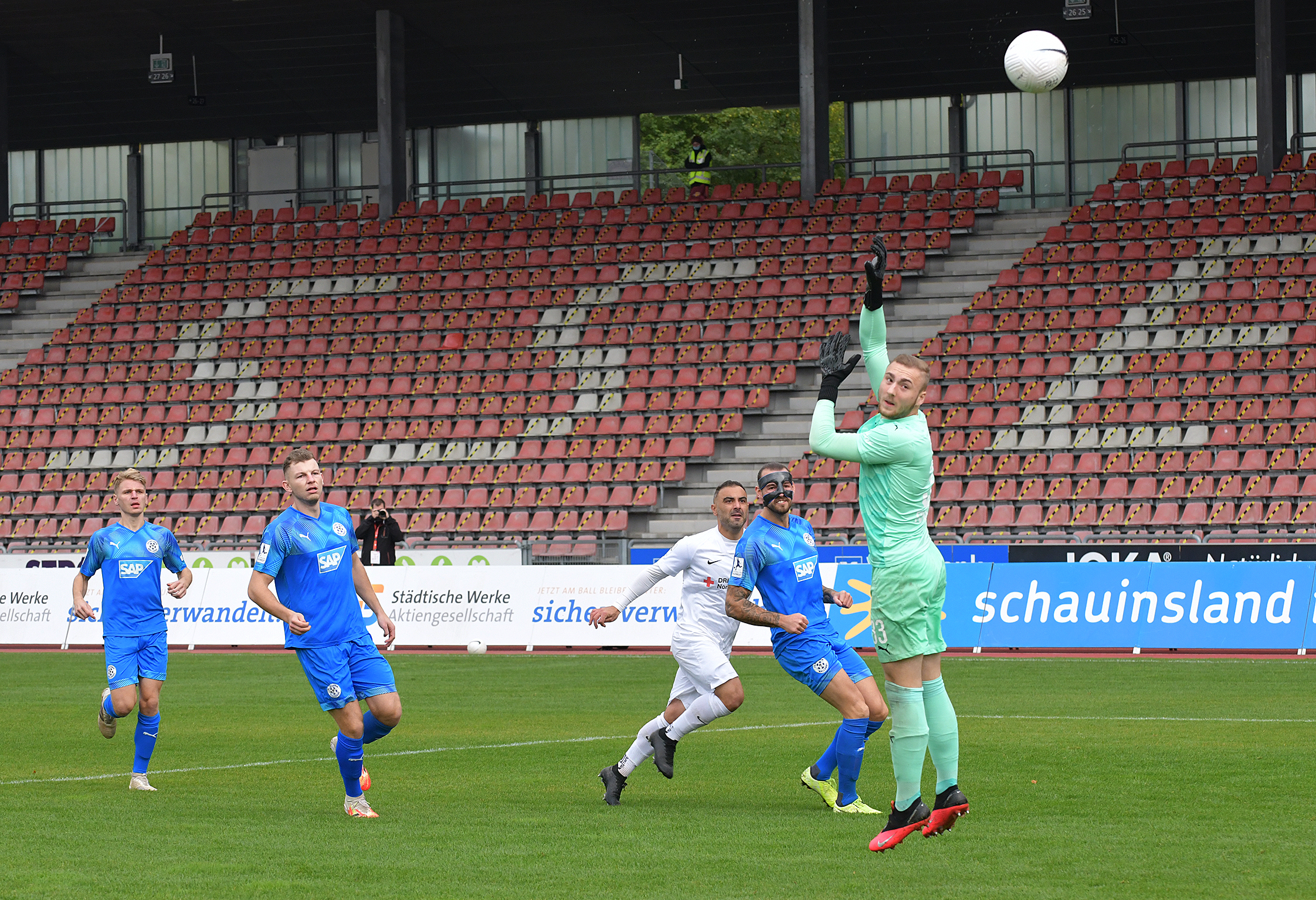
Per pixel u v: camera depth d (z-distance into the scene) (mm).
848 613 53500
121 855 18531
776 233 85688
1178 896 15703
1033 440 69625
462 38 90062
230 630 59688
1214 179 80938
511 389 80000
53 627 61625
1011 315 75875
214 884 16781
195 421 83062
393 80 87062
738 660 50969
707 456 73625
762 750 29531
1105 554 55531
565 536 71562
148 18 87938
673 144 152125
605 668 49156
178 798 24000
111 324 90562
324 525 22266
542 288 85625
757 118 152625
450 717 35844
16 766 28312
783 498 22562
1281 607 50250
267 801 23609
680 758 28562
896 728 18344
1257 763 26266
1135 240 78625
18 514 79688
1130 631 51719
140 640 26391
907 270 81875
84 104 102438
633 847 18984
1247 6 81625
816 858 18141
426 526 73562
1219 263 75500
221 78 97750
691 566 23453
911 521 18188
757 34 88938
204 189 108812
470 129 104250
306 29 89812
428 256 89625
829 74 93500
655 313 82438
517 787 25047
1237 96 90875
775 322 79500
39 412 85312
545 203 93438
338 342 85500
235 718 36438
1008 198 93250
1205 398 68812
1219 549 53781
